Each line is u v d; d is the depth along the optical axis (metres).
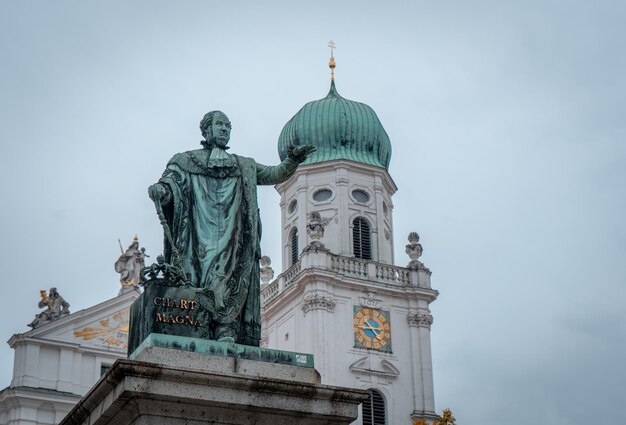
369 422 72.19
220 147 11.78
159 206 11.09
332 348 72.88
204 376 9.43
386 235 80.69
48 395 51.25
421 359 75.38
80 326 53.53
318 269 74.12
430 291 77.12
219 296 10.66
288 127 84.94
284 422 9.70
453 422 55.25
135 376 9.23
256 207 11.41
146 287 10.54
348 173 80.75
